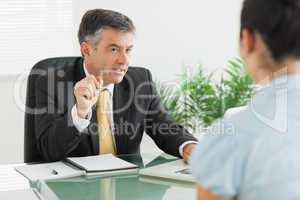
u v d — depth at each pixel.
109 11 1.90
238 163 0.66
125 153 2.04
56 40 3.21
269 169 0.64
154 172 1.58
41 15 3.17
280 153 0.64
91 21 1.88
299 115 0.67
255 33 0.66
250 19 0.66
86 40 1.91
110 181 1.53
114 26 1.85
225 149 0.67
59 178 1.56
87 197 1.35
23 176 1.62
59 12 3.19
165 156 1.93
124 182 1.51
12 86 3.15
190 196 1.35
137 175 1.60
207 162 0.68
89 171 1.61
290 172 0.63
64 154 1.80
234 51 3.44
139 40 3.31
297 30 0.63
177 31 3.37
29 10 3.15
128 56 1.90
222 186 0.66
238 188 0.66
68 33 3.22
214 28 3.42
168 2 3.33
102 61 1.90
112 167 1.66
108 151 2.01
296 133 0.65
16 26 3.14
